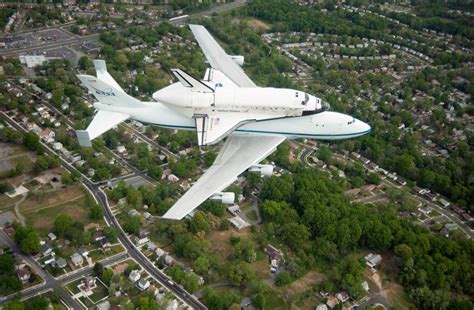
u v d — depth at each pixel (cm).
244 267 13012
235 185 16425
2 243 13562
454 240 14950
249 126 11338
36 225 14312
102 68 11700
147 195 15425
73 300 12156
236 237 14412
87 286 12506
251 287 12712
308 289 13125
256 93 11106
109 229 14038
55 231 13900
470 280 13600
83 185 16225
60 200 15412
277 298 12838
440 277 13400
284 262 13862
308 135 11606
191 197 9850
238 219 15275
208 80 12206
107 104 11819
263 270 13638
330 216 14825
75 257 13188
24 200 15250
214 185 10138
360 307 12900
